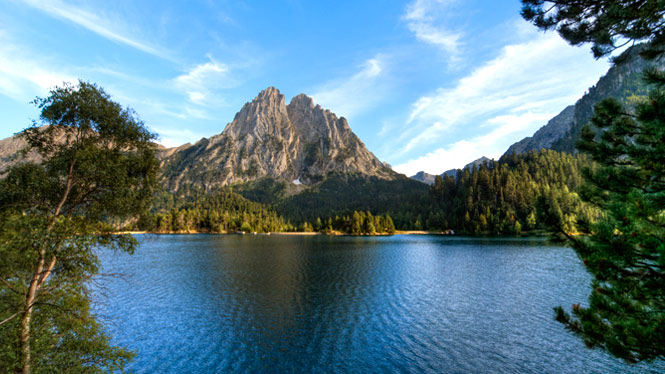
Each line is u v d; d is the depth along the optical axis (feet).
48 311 52.49
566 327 29.99
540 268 219.61
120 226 57.98
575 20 34.01
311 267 237.25
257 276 201.36
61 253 49.52
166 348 92.94
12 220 45.52
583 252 26.32
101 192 57.16
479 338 97.71
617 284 26.07
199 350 91.56
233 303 137.69
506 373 77.30
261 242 517.14
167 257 303.48
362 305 133.69
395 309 127.54
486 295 148.05
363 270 222.07
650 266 24.25
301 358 86.58
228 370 80.53
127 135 59.47
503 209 652.48
